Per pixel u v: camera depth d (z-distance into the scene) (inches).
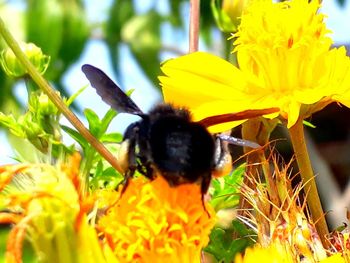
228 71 8.3
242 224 7.5
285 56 8.3
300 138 7.9
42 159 6.5
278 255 6.7
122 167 6.7
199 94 8.1
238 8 9.0
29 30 14.7
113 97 7.0
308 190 7.7
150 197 6.5
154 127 6.7
